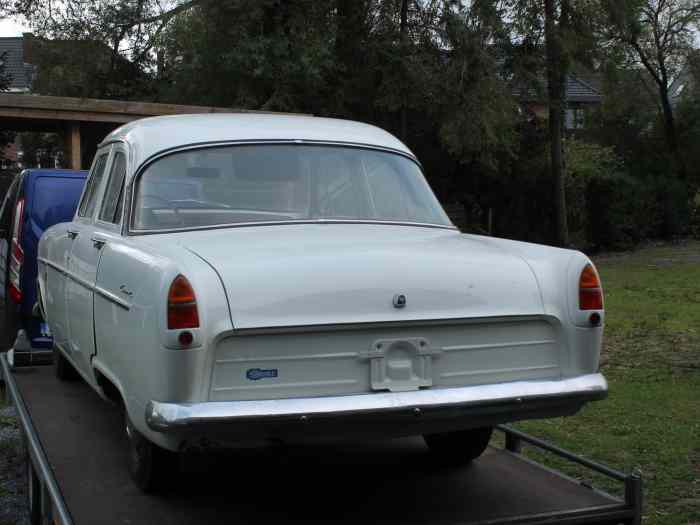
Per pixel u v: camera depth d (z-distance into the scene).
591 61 23.22
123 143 4.52
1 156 24.41
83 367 4.52
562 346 3.67
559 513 3.49
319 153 4.39
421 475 4.21
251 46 18.27
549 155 24.69
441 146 22.58
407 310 3.35
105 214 4.54
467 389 3.43
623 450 6.17
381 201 4.41
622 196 25.97
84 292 4.33
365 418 3.21
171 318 3.07
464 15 19.19
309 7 18.91
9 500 5.17
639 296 15.34
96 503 3.61
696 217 30.33
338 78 20.09
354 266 3.34
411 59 18.95
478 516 3.57
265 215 4.12
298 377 3.21
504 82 20.61
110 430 4.64
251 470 4.30
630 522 3.57
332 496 3.88
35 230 7.45
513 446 4.70
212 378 3.11
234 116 4.61
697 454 6.07
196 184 4.12
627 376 8.76
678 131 33.12
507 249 3.89
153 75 23.47
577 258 3.74
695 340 10.82
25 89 34.03
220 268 3.19
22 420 4.64
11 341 7.66
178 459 3.69
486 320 3.49
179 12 21.25
